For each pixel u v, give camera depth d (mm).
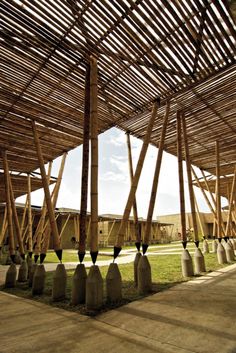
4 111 6348
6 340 2746
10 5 3795
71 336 2781
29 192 10742
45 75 5270
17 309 4043
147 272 4781
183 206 6758
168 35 4316
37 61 4855
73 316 3516
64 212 23156
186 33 4258
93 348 2455
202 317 3188
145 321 3152
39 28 4172
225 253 8359
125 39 4414
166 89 5793
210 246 17469
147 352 2332
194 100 6723
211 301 3881
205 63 4957
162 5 3859
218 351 2291
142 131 8203
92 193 4414
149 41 4434
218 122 7934
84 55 4746
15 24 4082
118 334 2783
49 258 13391
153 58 4801
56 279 4531
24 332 2971
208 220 37094
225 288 4699
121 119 7043
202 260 6691
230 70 5410
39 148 6531
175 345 2447
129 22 4094
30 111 6430
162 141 6004
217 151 9352
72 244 26828
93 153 4586
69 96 5973
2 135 7484
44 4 3795
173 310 3529
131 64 4988
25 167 10289
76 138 7867
